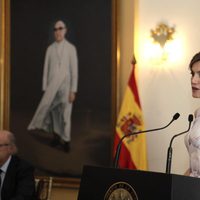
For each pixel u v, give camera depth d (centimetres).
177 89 1262
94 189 618
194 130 811
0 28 1473
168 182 557
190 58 1258
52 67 1426
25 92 1448
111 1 1365
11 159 1209
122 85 1357
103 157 1365
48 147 1425
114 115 1351
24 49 1451
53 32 1428
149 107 1285
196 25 1259
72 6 1409
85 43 1392
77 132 1395
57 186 1405
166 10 1291
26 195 1153
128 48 1353
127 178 592
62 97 1414
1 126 1461
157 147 1267
